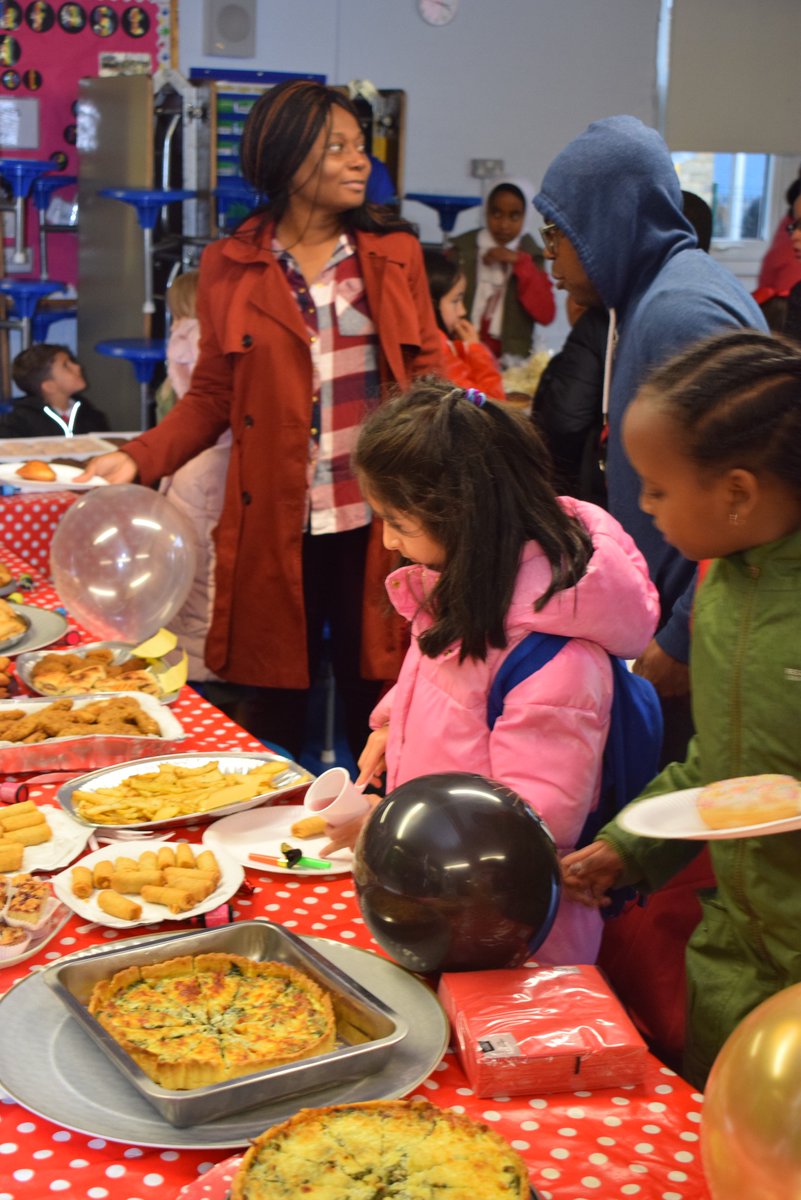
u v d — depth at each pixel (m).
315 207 2.53
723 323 1.86
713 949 1.33
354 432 2.63
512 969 1.11
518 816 1.12
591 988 1.08
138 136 5.06
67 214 5.91
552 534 1.34
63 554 2.18
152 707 1.81
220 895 1.29
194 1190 0.84
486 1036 1.01
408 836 1.10
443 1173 0.85
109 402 5.61
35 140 5.81
